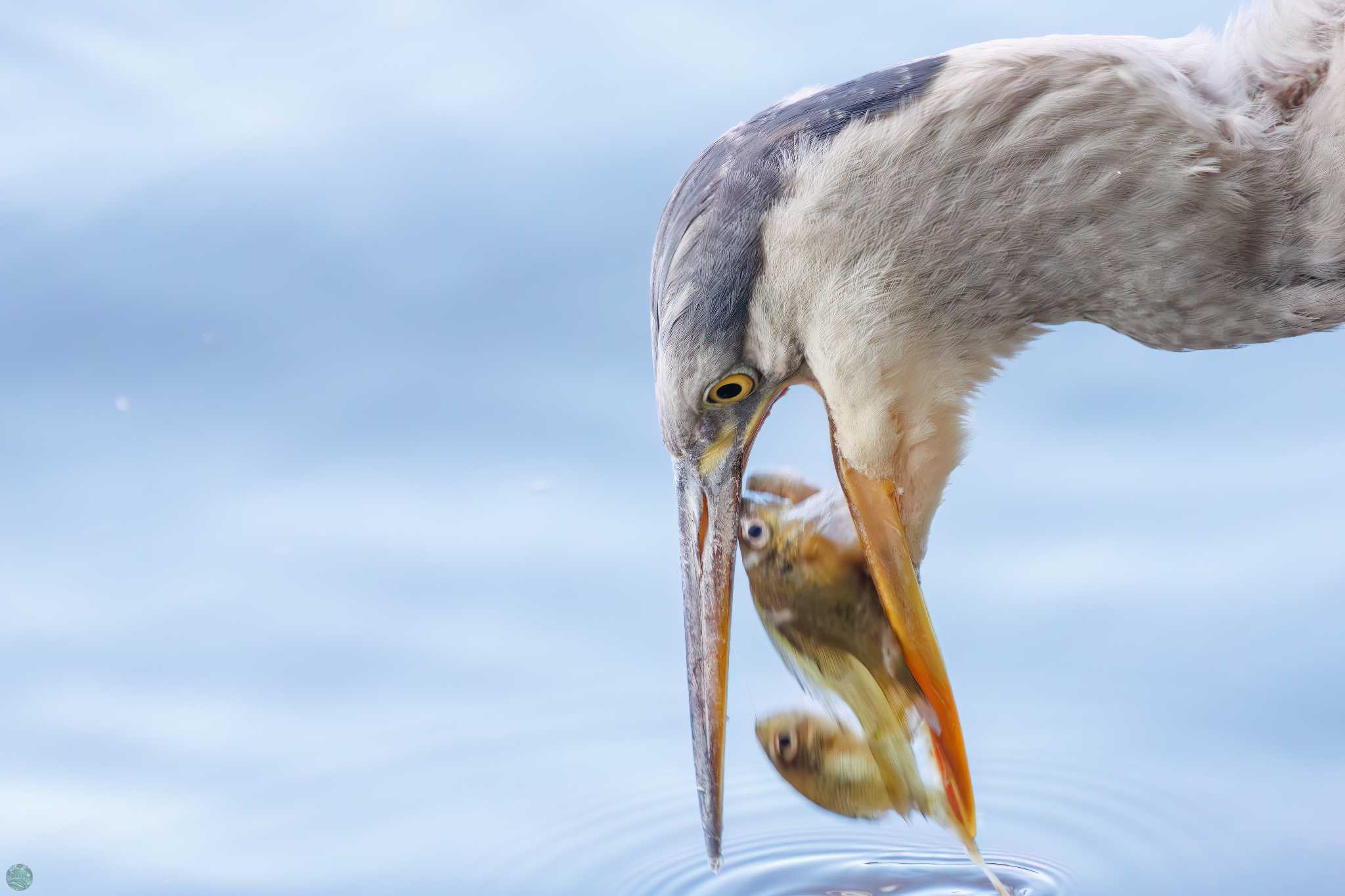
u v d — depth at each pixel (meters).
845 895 8.42
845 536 7.42
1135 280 6.81
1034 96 6.62
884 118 6.74
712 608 7.60
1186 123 6.59
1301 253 6.79
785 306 7.00
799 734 7.67
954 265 6.80
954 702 7.33
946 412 7.13
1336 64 6.64
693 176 7.12
